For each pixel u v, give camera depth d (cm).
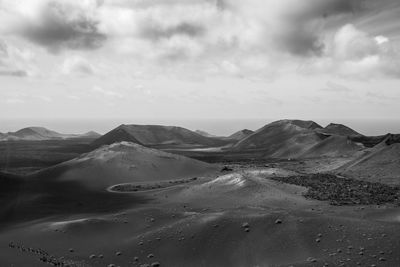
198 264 4159
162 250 4475
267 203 6519
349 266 3294
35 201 8844
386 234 3991
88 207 8069
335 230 4234
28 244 5009
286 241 4200
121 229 5369
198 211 6247
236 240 4428
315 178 10456
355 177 11212
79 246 4850
